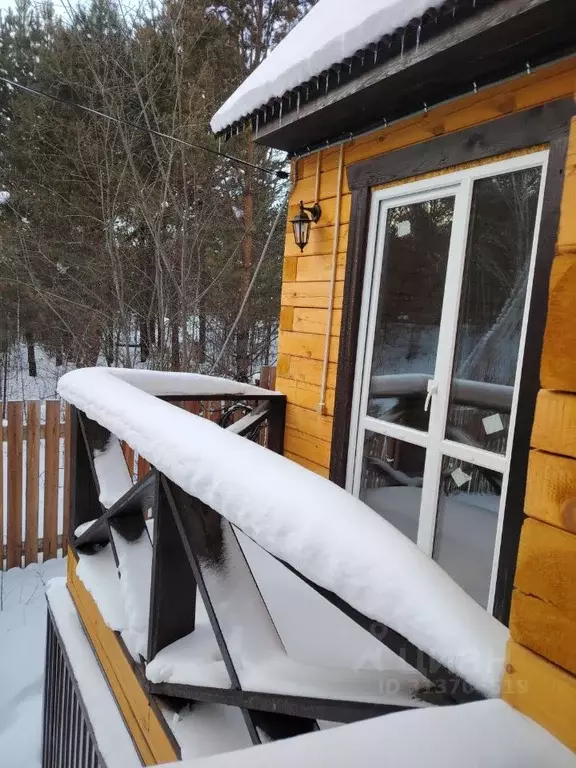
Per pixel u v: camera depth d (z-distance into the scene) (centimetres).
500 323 210
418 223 250
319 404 314
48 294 933
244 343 1027
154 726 178
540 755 78
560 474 82
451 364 228
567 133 180
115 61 807
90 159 914
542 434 86
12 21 1143
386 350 267
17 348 1115
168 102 869
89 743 246
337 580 101
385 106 250
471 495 218
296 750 78
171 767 75
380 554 101
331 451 302
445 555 230
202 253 933
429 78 215
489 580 209
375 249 274
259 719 135
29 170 1003
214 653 172
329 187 310
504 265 209
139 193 814
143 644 191
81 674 251
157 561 173
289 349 350
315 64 227
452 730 82
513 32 174
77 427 297
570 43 180
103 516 233
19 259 971
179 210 816
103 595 236
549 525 84
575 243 81
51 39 977
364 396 279
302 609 183
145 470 545
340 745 79
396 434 256
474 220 221
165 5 855
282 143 322
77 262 951
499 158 208
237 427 328
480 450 213
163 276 893
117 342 927
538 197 195
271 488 118
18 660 406
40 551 513
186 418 167
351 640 162
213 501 127
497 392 210
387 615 97
